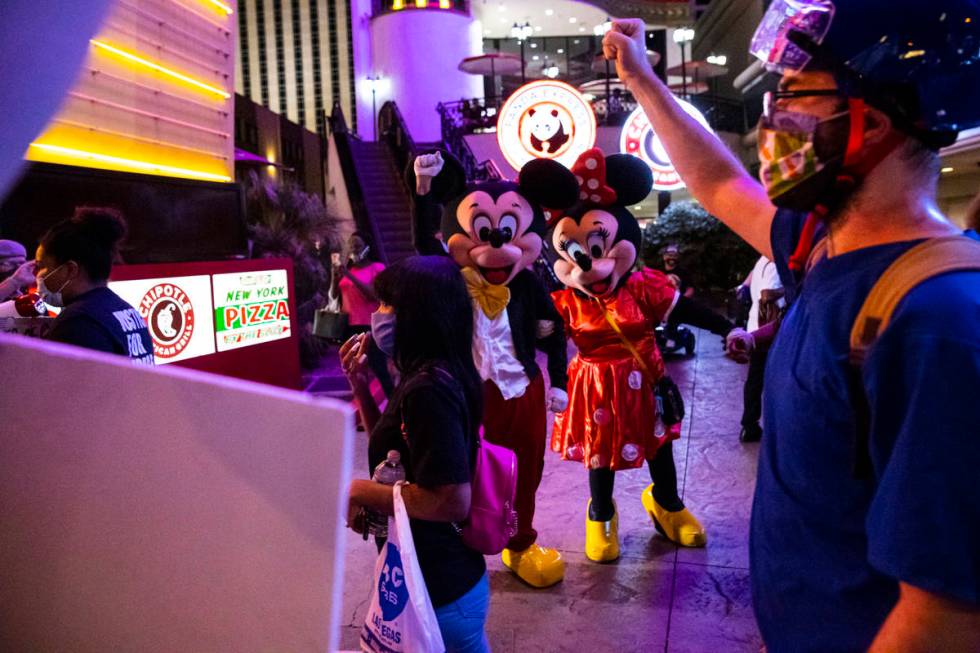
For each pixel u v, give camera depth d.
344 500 0.61
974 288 0.84
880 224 0.97
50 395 0.65
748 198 1.48
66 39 0.51
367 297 6.68
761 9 20.09
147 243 5.90
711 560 3.65
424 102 24.39
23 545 0.68
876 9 0.91
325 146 37.06
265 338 6.57
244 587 0.64
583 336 3.69
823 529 1.00
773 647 1.11
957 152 7.17
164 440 0.64
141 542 0.65
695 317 3.72
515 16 26.83
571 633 3.04
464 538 1.81
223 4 7.49
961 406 0.79
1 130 0.50
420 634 1.63
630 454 3.57
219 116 7.54
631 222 3.67
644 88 1.67
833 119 0.96
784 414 1.05
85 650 0.68
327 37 48.22
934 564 0.79
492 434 3.39
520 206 3.52
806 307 1.05
